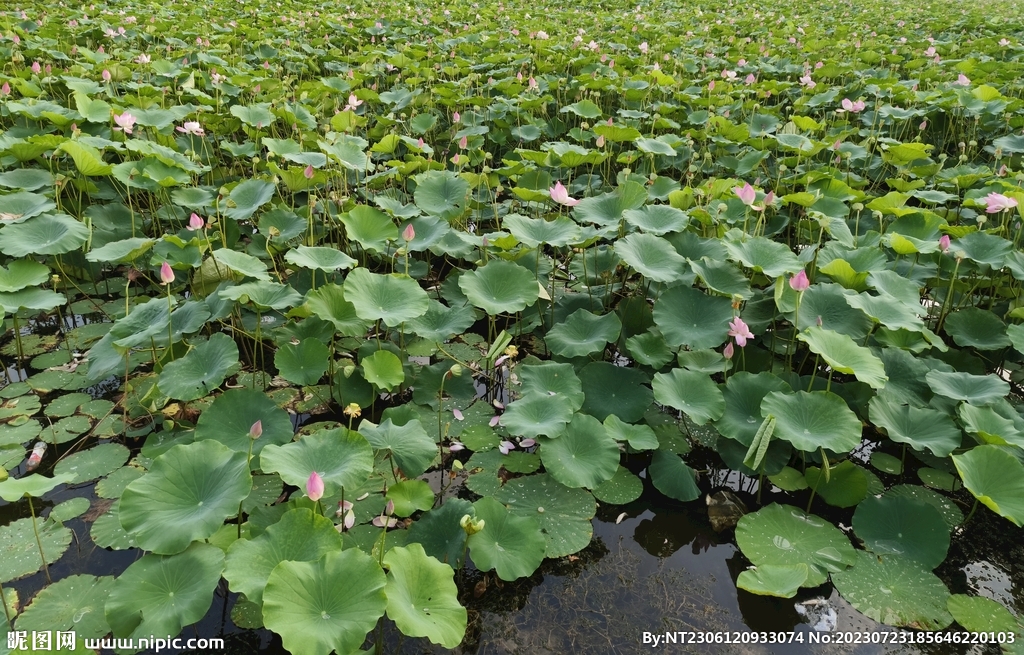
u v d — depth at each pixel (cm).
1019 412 327
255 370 362
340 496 271
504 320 419
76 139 445
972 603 239
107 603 200
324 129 556
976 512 287
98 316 407
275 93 665
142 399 303
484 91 766
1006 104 639
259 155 556
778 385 305
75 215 480
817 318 337
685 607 240
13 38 702
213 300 333
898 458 318
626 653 222
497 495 283
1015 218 468
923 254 412
